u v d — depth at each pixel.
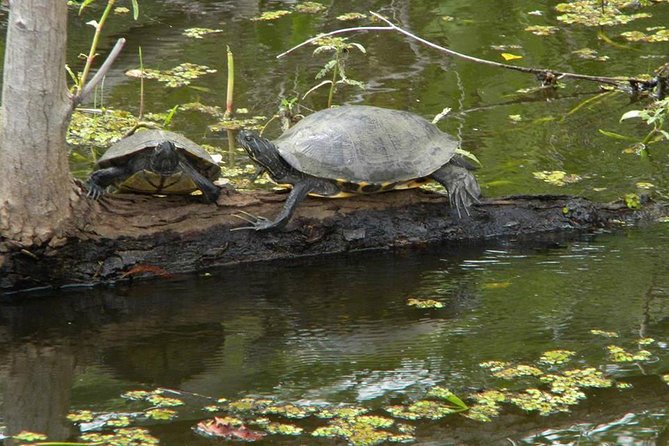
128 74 12.41
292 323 7.18
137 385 6.22
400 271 8.10
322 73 11.22
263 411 5.88
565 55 13.33
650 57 13.19
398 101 11.72
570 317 7.18
